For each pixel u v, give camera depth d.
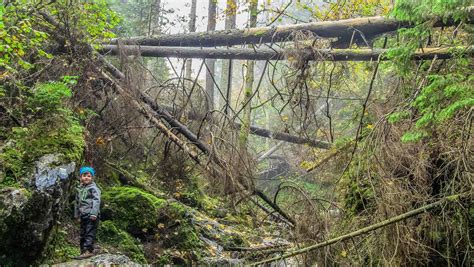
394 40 9.91
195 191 12.47
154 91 11.54
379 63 7.71
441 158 7.00
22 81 8.12
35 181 5.90
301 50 8.55
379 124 6.97
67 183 6.33
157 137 11.52
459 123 6.62
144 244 8.85
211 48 10.10
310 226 7.89
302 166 12.01
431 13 6.02
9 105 7.07
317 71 9.64
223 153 9.98
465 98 5.65
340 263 7.57
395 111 7.52
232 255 9.90
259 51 9.36
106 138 10.02
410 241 6.67
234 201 10.97
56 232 6.56
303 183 12.07
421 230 7.01
